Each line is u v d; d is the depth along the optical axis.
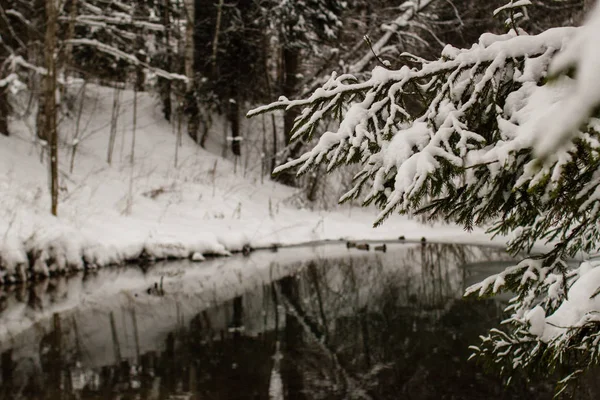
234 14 20.33
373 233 16.23
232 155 21.34
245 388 5.19
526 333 2.72
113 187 14.66
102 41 16.44
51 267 10.20
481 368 5.56
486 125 2.28
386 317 7.58
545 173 1.48
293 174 19.20
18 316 7.66
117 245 11.68
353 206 18.98
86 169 15.15
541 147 1.18
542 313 2.65
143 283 9.89
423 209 2.36
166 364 5.84
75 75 16.58
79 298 8.70
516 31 2.37
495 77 2.21
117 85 18.88
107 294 9.02
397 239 15.44
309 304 8.45
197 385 5.26
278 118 23.17
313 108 2.50
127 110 20.22
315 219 17.11
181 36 19.05
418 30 17.62
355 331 6.97
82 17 13.99
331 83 2.46
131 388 5.17
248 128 23.06
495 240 14.12
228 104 20.53
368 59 16.95
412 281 9.88
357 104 2.38
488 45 2.37
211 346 6.43
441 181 2.11
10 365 5.77
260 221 15.77
